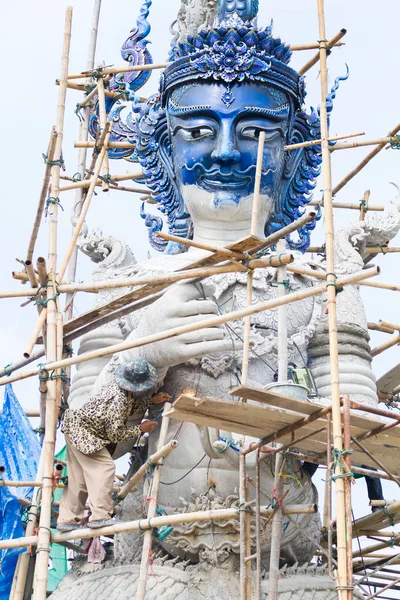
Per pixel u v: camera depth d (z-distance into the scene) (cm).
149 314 1451
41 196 1519
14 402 1559
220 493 1466
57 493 1698
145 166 1791
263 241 1320
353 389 1556
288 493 1456
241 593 1303
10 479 1518
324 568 1493
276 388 1313
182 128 1667
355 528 1562
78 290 1417
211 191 1647
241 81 1658
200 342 1427
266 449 1309
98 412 1390
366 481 1559
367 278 1249
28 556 1428
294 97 1705
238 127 1645
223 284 1572
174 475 1486
